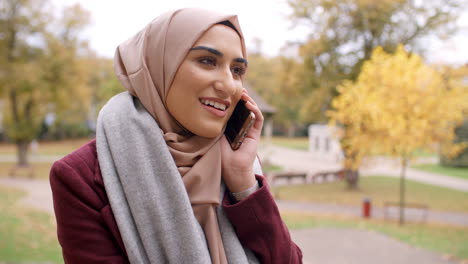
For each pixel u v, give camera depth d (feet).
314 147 111.24
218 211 4.22
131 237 3.58
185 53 3.78
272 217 4.22
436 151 35.17
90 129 157.38
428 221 37.60
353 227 32.81
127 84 4.14
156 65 3.96
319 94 57.82
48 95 72.02
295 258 4.56
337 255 24.72
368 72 35.19
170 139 3.91
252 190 4.30
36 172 67.26
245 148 4.38
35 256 20.11
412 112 33.06
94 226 3.58
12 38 65.67
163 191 3.68
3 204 37.37
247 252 4.29
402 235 30.30
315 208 44.11
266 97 162.81
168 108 3.98
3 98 70.79
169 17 3.94
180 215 3.63
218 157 4.12
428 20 53.31
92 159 3.87
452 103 32.96
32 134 73.46
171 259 3.58
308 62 58.80
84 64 75.20
